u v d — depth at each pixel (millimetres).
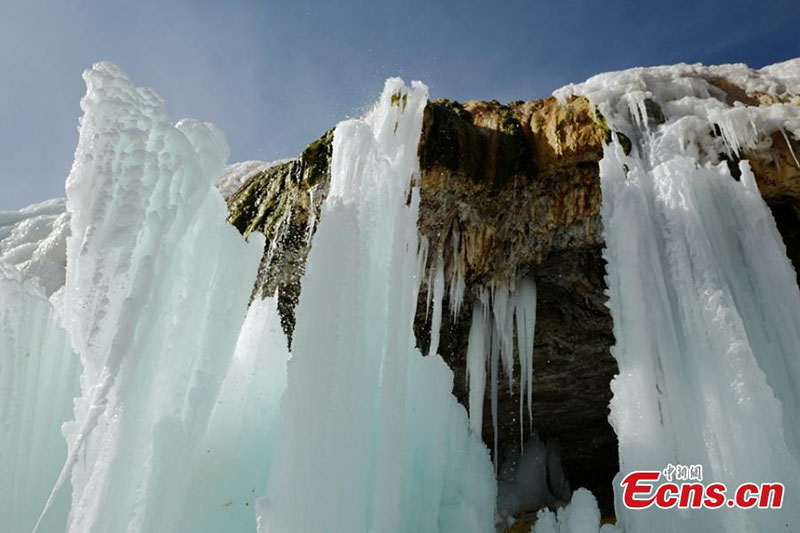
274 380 5285
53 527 3666
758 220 5945
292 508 3512
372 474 4285
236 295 4359
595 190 6652
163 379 3838
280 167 8133
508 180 6621
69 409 4301
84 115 3766
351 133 5258
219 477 4527
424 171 6230
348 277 4270
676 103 6977
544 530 6531
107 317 3482
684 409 5090
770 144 6297
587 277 7398
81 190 3678
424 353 8211
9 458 3727
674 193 5977
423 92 6070
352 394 4102
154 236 3672
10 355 3863
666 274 5750
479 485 6402
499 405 9180
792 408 5332
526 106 7445
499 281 7246
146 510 3467
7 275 4027
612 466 10375
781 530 4320
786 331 5562
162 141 3865
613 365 8391
